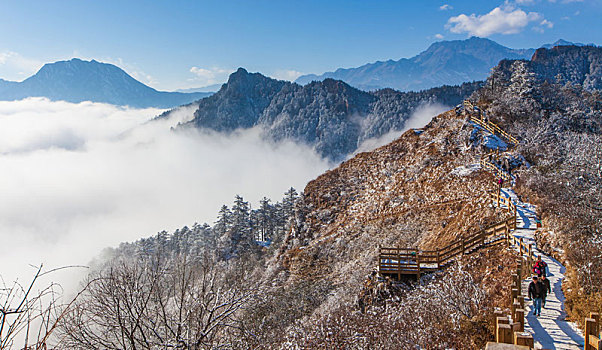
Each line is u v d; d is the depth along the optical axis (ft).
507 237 72.02
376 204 152.25
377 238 129.08
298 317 79.10
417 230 122.31
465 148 157.58
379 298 70.33
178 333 19.70
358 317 54.08
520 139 156.46
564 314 40.81
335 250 136.56
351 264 120.67
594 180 97.76
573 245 60.34
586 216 72.08
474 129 163.94
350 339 46.09
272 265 151.33
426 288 59.52
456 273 62.90
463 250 74.28
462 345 39.09
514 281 47.03
